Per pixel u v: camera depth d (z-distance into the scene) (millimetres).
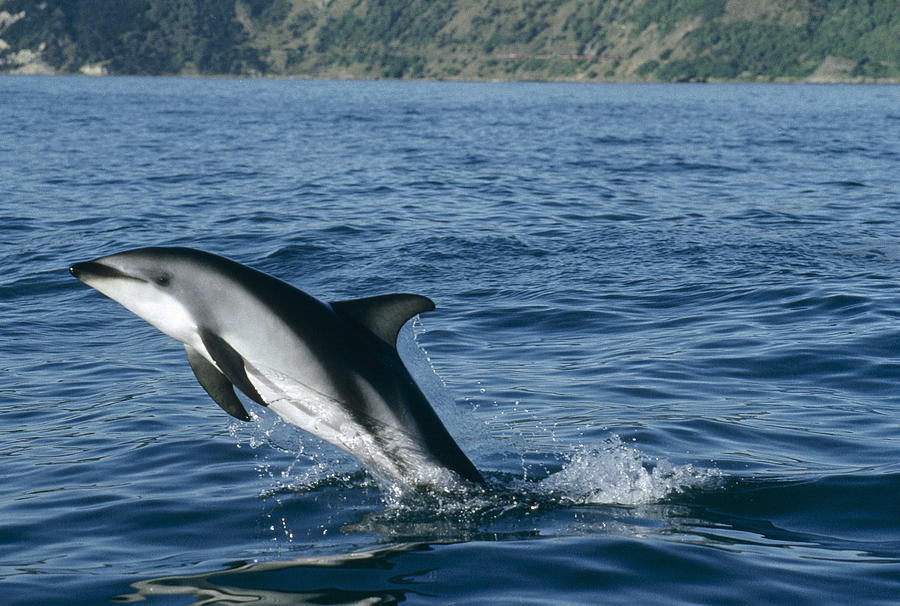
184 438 7898
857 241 17500
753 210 21594
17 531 6098
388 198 23203
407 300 6469
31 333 11641
